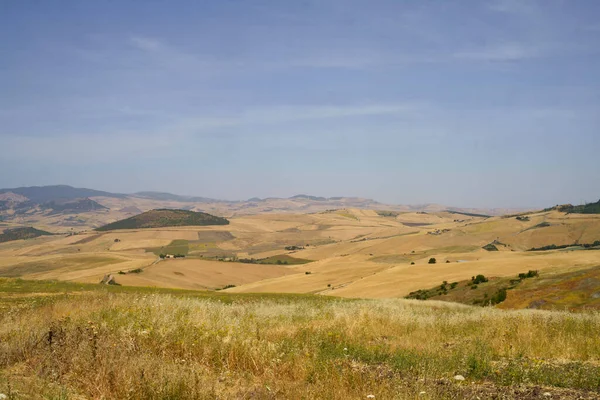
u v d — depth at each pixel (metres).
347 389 7.04
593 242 172.50
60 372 7.13
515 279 58.34
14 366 7.93
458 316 17.83
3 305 18.14
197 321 11.23
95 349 8.00
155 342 9.28
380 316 16.61
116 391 6.51
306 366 8.30
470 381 8.12
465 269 88.31
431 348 10.92
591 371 8.51
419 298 66.38
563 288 34.12
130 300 16.36
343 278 109.19
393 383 7.34
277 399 6.61
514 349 10.89
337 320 15.28
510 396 7.02
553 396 7.19
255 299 33.31
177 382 6.69
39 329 9.91
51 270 160.25
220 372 8.18
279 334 11.92
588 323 14.08
